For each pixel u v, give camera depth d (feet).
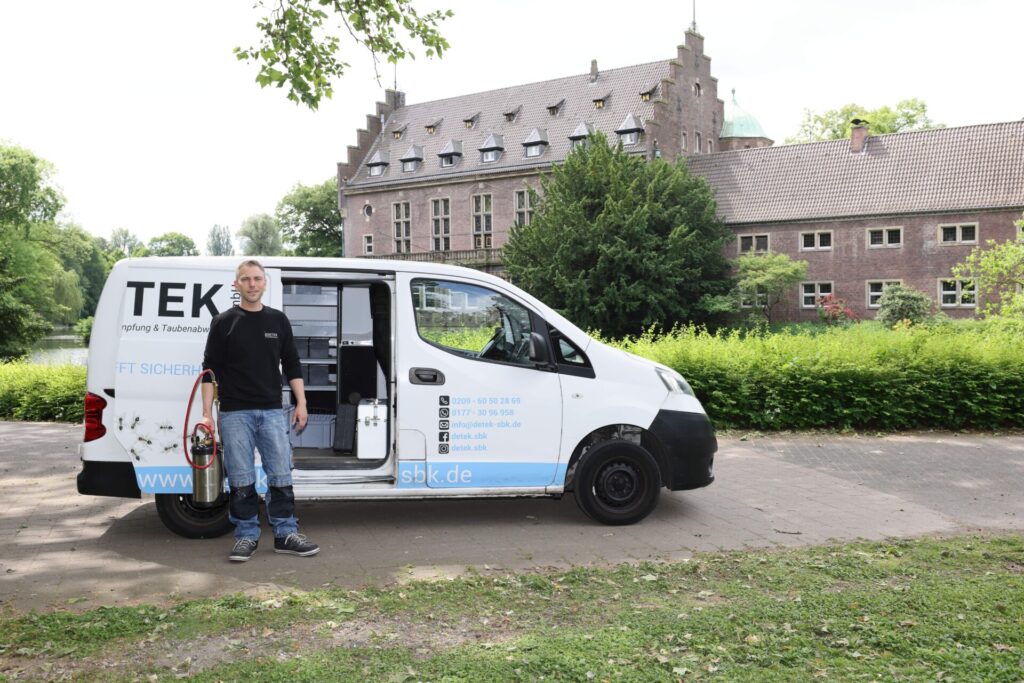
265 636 13.93
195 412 20.29
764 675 12.15
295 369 19.06
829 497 25.61
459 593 16.24
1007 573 17.30
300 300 23.94
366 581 17.22
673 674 12.20
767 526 22.03
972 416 40.14
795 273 140.87
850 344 41.39
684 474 22.43
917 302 129.80
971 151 141.18
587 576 17.35
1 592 16.56
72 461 33.63
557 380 21.83
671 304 138.31
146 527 22.07
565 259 138.51
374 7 31.86
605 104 173.68
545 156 173.68
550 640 13.55
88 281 332.60
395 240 192.95
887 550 19.25
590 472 21.89
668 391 22.54
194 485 18.88
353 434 23.34
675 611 15.05
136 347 20.11
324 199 242.78
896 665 12.52
